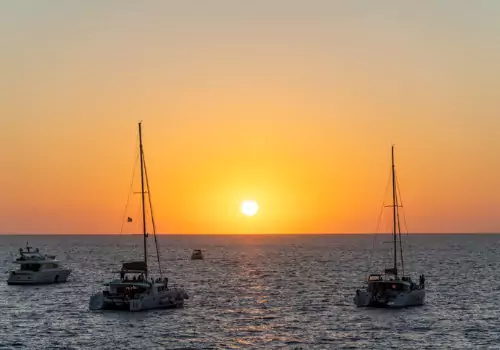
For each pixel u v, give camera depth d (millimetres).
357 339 77750
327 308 103000
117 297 96812
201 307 103438
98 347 73500
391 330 83062
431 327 84938
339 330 83250
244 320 90875
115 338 78125
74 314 94812
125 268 99250
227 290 132875
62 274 145875
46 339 77562
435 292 126938
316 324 87625
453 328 84250
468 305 105312
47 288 133625
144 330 82875
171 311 97938
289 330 83438
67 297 117375
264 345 74750
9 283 139000
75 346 74000
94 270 194500
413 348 73125
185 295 103312
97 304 97562
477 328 84250
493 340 77125
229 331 82750
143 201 103375
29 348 72938
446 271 189250
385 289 102375
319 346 74250
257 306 105812
